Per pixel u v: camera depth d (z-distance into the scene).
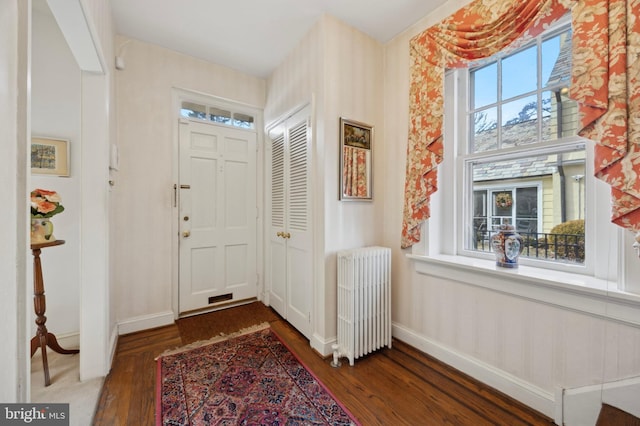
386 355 1.93
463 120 1.88
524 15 1.36
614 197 1.11
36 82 1.94
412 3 1.82
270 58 2.55
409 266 2.06
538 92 1.51
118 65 2.13
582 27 1.16
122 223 2.24
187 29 2.15
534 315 1.41
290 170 2.42
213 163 2.76
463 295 1.72
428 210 1.86
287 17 1.98
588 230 1.34
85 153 1.64
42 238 1.59
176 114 2.53
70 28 1.26
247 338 2.18
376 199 2.22
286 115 2.43
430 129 1.81
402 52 2.11
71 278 2.04
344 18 1.97
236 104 2.85
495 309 1.57
